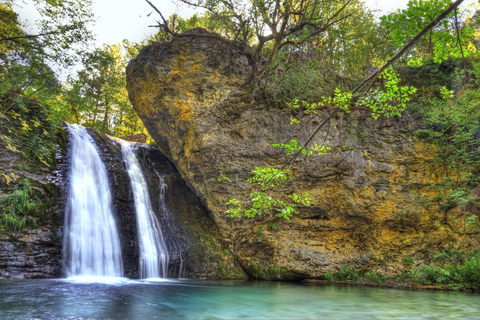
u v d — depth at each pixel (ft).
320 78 46.42
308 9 46.73
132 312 21.13
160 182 51.24
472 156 40.29
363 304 26.40
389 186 41.68
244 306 24.86
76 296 25.23
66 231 37.29
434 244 41.52
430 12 10.41
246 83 45.98
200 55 46.01
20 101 39.32
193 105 43.24
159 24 40.32
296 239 43.16
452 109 41.04
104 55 39.99
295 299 28.30
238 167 41.50
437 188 41.68
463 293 32.99
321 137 42.91
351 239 43.29
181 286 34.65
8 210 34.01
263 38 42.57
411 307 25.35
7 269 31.65
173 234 45.98
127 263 40.55
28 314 19.39
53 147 42.98
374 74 11.80
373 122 43.98
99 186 44.29
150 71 45.75
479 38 42.68
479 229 40.65
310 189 42.55
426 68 47.39
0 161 37.42
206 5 42.55
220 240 47.65
